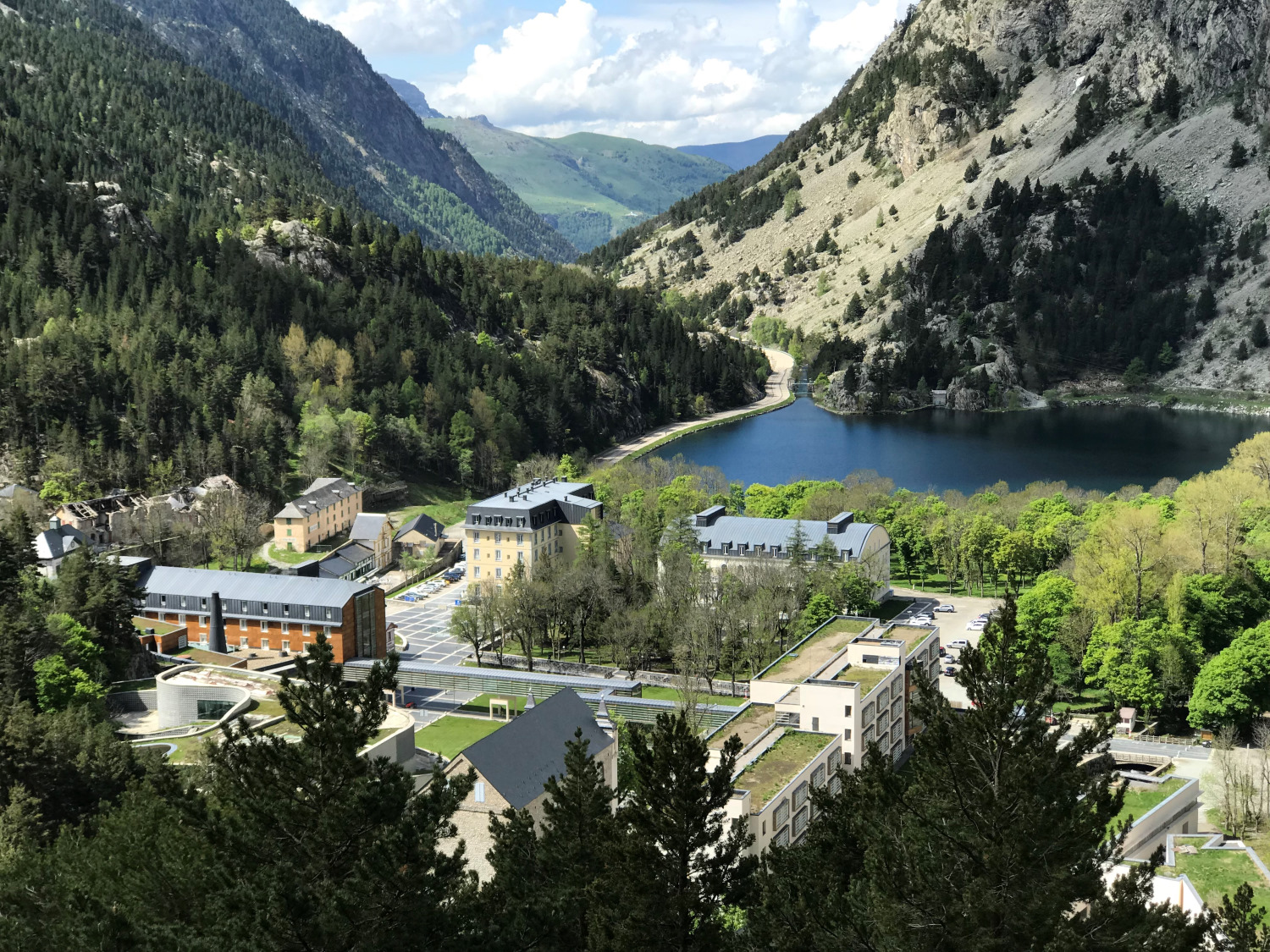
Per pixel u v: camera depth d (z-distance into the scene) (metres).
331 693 62.19
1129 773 151.50
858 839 70.12
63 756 115.31
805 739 143.00
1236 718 174.50
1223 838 118.50
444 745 170.50
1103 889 53.56
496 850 74.75
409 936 56.12
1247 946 55.88
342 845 58.50
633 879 65.06
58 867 77.56
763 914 65.44
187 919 61.62
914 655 175.50
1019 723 55.84
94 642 179.25
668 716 68.00
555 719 128.50
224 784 66.81
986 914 51.31
